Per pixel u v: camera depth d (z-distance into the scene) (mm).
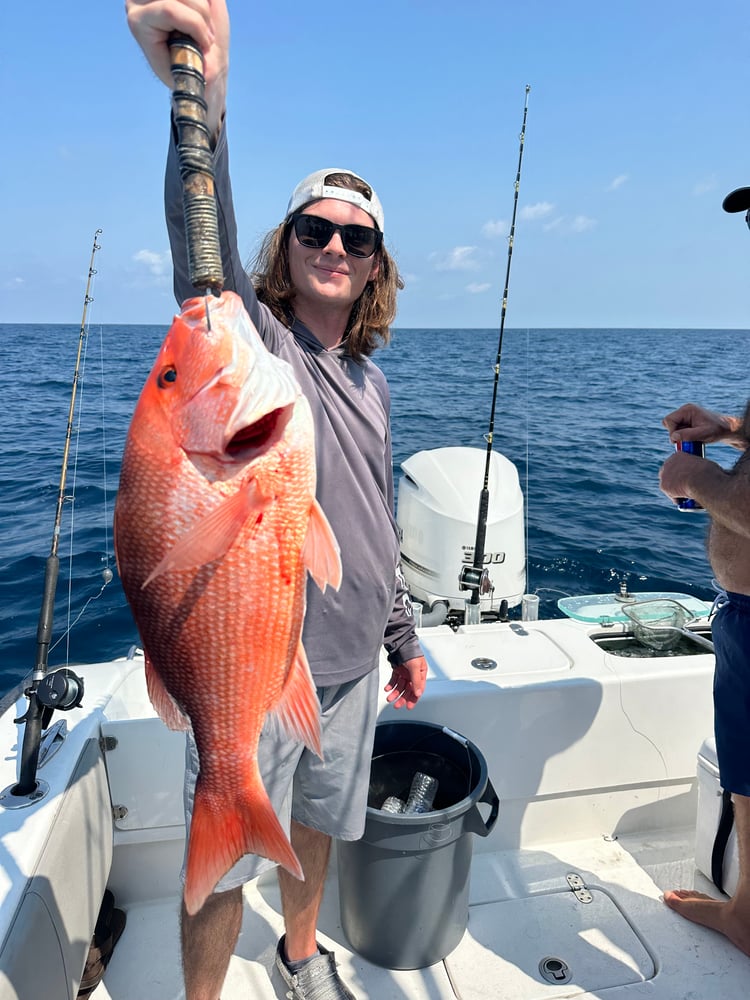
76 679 1992
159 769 2393
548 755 2736
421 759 2539
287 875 2141
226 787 1266
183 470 1148
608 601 3551
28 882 1705
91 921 2053
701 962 2354
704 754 2664
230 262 1485
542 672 2783
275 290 1998
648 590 6203
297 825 2141
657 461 10969
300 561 1258
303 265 1912
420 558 4395
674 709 2811
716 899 2547
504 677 2742
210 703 1238
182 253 1492
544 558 6930
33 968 1615
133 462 1166
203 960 1888
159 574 1161
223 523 1135
